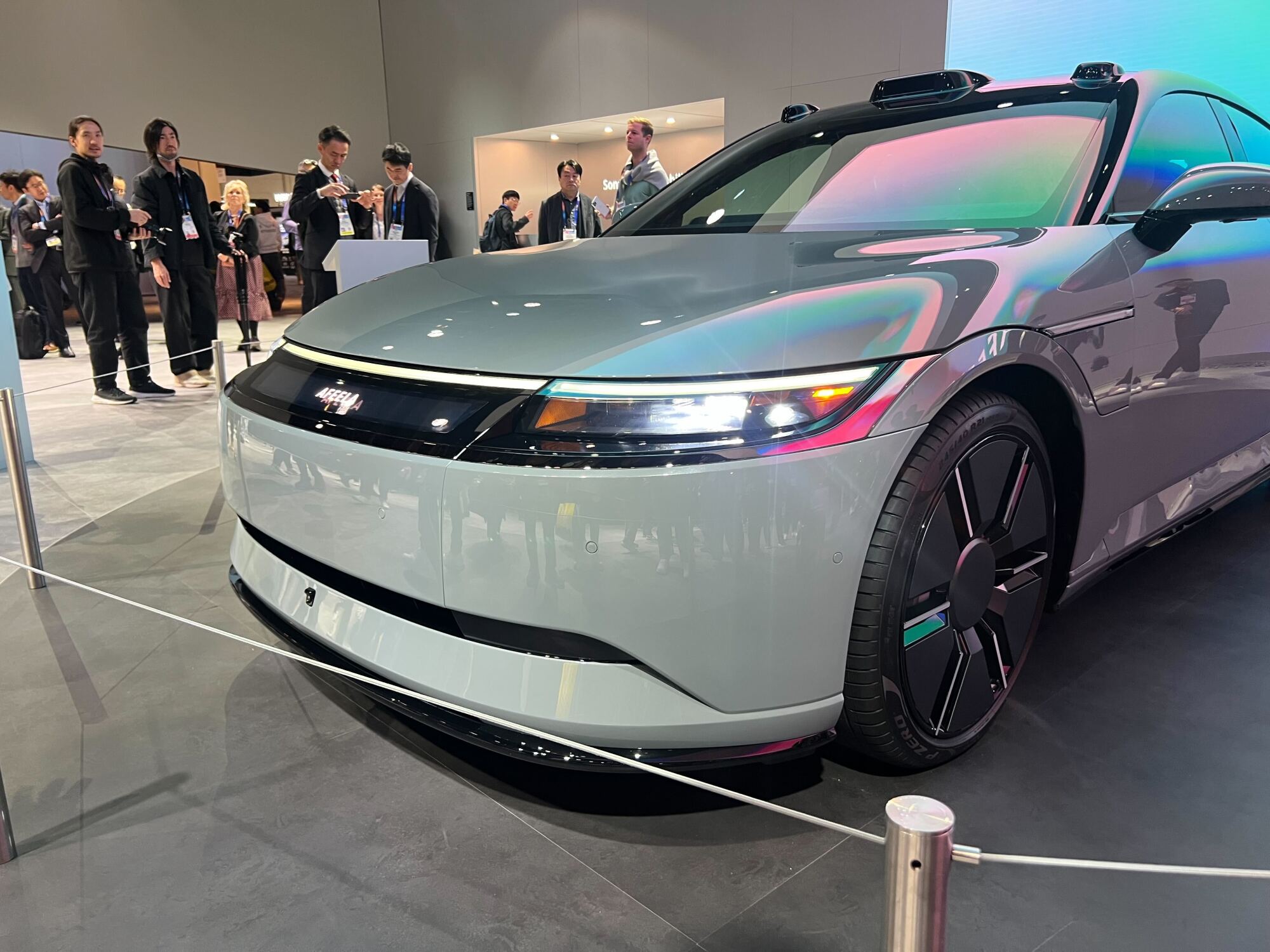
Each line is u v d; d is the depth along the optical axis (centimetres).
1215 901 112
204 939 109
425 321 142
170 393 301
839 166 204
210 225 563
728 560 110
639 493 108
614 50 1068
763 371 113
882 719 126
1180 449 184
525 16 1161
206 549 256
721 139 1105
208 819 134
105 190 496
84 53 1013
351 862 124
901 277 131
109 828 133
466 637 125
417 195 591
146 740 158
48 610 216
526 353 123
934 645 131
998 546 140
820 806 134
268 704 170
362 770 147
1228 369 192
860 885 117
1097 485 158
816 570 114
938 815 62
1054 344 138
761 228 194
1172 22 593
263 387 153
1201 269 177
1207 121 209
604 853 125
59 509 284
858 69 849
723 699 115
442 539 118
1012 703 162
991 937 106
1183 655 180
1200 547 240
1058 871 117
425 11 1271
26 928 112
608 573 110
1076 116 188
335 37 1283
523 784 142
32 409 290
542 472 111
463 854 125
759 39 923
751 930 109
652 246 179
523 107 1194
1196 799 134
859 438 113
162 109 1093
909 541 121
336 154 548
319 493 133
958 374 122
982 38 741
